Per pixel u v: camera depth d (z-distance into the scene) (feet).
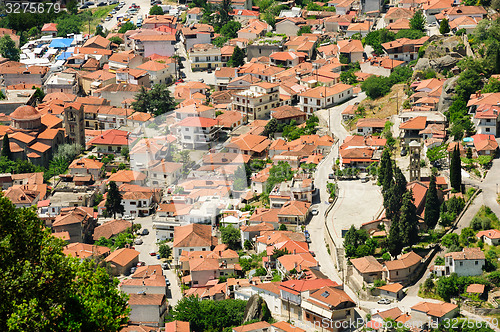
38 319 316.40
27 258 325.83
